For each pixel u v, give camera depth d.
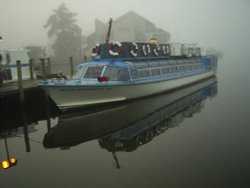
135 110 21.05
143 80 22.17
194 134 16.02
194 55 34.22
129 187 10.55
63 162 13.01
